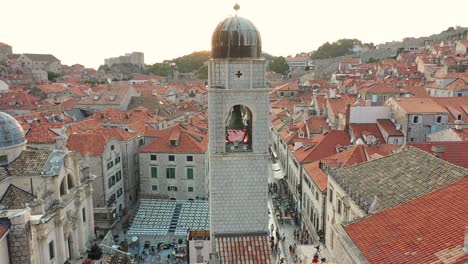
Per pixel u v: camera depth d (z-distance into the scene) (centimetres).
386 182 4122
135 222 6775
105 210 6962
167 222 6762
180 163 7894
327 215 5588
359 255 2539
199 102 17600
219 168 3397
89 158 6931
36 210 4828
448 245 2220
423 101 8025
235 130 3494
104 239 6147
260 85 3291
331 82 18088
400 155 4534
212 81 3259
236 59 3203
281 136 9900
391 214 2853
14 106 12725
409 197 3516
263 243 3425
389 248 2464
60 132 7188
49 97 16288
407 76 15825
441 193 2852
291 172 8338
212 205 3462
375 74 18225
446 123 7606
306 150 7688
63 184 5509
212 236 3506
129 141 8069
